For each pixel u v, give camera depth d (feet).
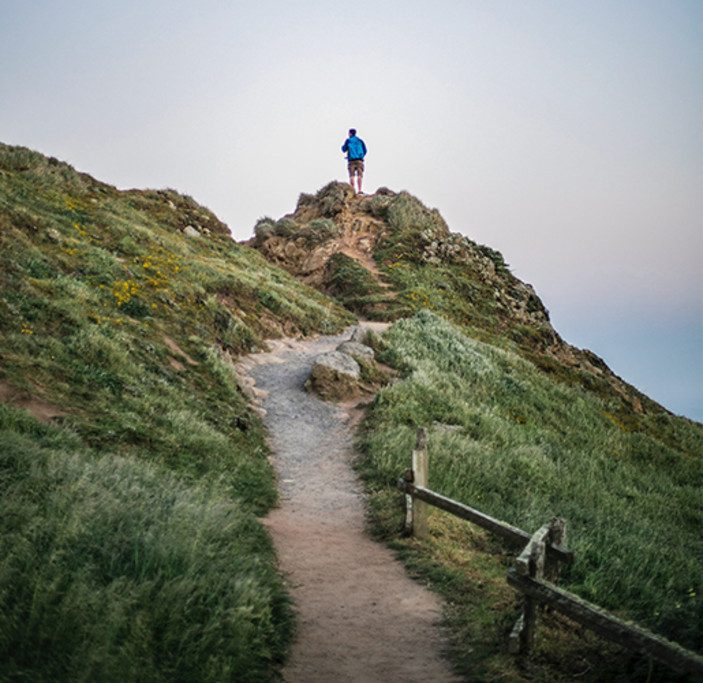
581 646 14.14
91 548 14.71
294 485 32.14
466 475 32.12
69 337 35.42
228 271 75.25
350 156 137.90
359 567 20.70
